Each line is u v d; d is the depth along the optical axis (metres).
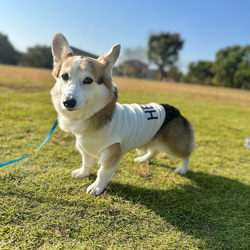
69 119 0.62
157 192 0.70
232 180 0.83
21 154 0.83
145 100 2.67
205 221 0.60
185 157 0.83
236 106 3.18
